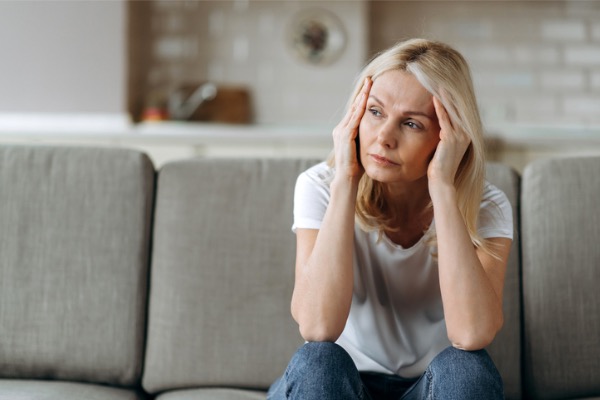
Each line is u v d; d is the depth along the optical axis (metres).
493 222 1.65
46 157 1.94
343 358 1.37
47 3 4.60
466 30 5.23
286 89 5.18
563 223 1.86
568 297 1.83
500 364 1.82
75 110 4.64
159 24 5.15
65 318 1.87
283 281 1.86
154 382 1.86
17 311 1.87
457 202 1.58
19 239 1.89
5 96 4.64
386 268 1.64
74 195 1.91
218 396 1.75
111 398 1.76
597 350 1.82
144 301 1.90
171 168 1.95
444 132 1.53
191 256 1.88
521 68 5.25
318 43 5.14
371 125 1.54
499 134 4.02
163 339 1.86
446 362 1.38
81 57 4.63
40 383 1.82
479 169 1.60
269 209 1.89
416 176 1.56
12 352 1.86
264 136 4.21
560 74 5.26
